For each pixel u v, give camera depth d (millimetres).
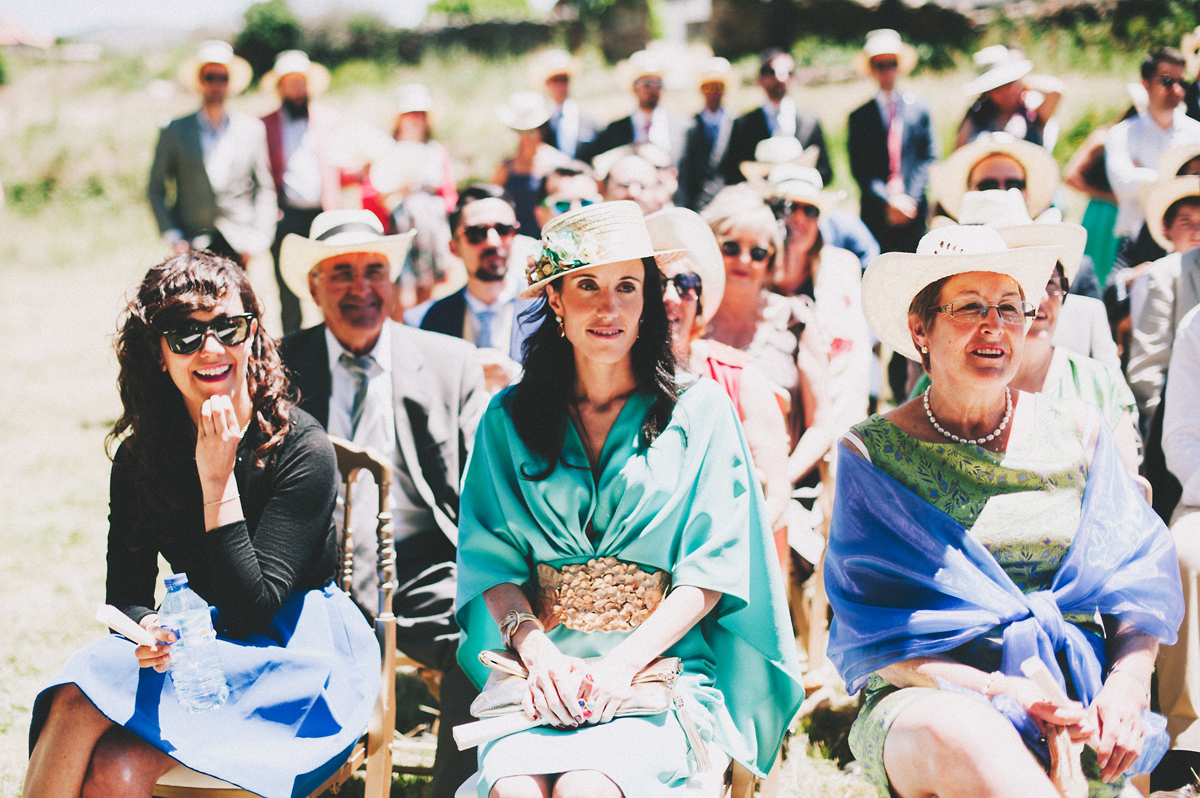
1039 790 2076
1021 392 2629
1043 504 2490
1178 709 2967
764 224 4168
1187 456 3326
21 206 17781
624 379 2652
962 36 18078
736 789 2621
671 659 2498
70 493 6625
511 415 2689
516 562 2699
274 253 8133
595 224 2520
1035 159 5016
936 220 5395
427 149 7938
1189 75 6820
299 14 27172
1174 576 2477
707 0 25328
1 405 8781
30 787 2334
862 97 16766
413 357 3775
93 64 27172
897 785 2299
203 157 7852
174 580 2492
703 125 9008
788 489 3430
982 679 2312
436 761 3045
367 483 3559
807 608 4363
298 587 2748
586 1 25406
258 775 2377
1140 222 6105
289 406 2781
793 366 4223
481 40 25500
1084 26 16750
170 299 2547
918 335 2631
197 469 2691
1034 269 2459
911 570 2492
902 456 2570
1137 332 4242
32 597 4984
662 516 2570
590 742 2273
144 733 2348
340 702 2615
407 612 3441
